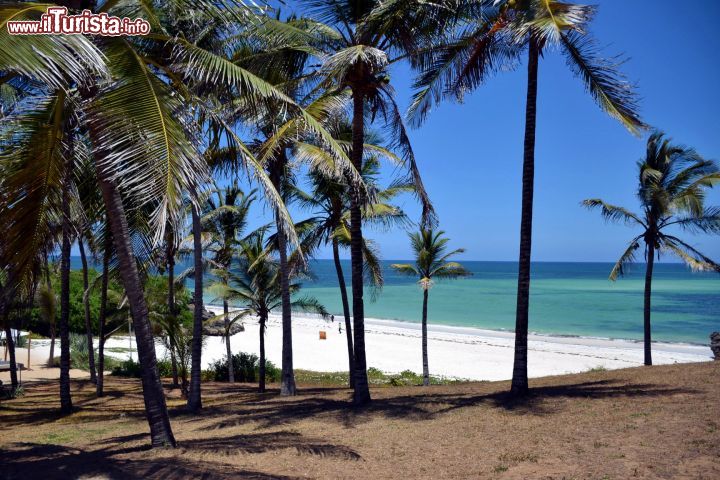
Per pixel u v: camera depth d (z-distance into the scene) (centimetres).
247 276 1891
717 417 770
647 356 1930
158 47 783
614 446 675
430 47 1145
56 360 2616
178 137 564
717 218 1819
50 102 652
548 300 7950
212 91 752
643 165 1933
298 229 1648
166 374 2359
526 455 672
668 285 12138
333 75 1080
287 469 652
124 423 1134
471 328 4869
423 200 1320
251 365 2369
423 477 614
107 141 551
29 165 633
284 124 1114
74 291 3659
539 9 935
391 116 1215
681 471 556
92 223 1038
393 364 2847
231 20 695
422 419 966
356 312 1194
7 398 1650
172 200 518
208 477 597
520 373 1116
